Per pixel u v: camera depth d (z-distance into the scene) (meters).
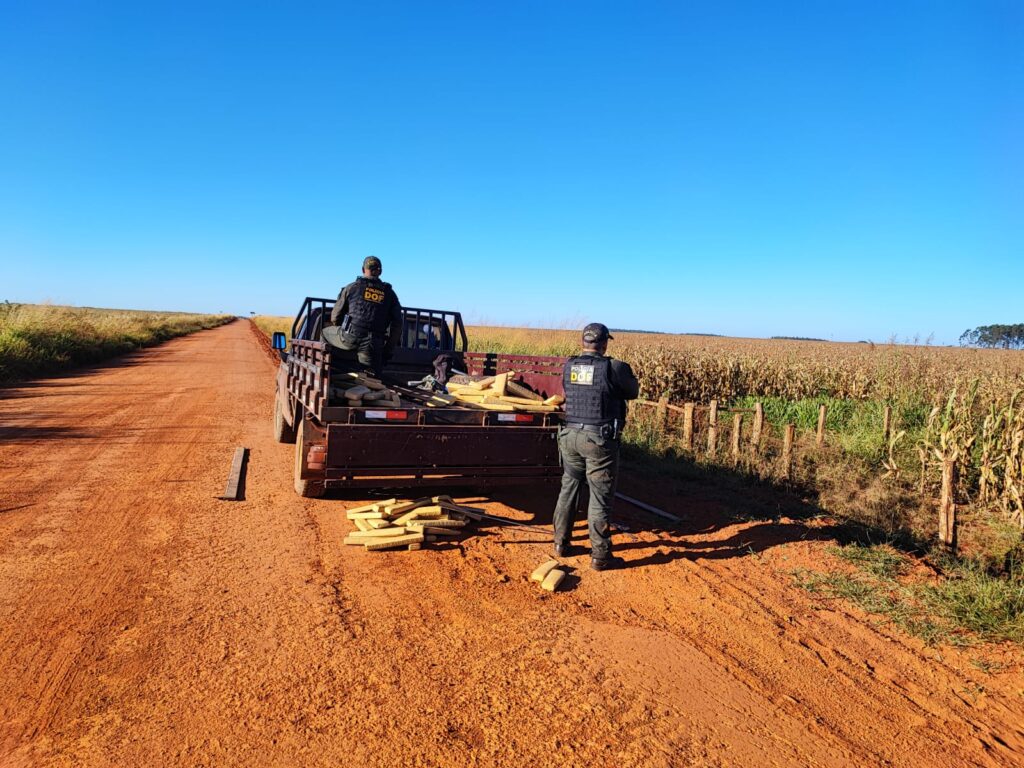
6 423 10.07
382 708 2.93
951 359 15.84
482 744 2.70
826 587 4.66
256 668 3.23
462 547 5.26
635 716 2.96
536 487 7.36
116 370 20.58
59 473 7.03
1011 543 5.90
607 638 3.75
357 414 5.33
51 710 2.81
